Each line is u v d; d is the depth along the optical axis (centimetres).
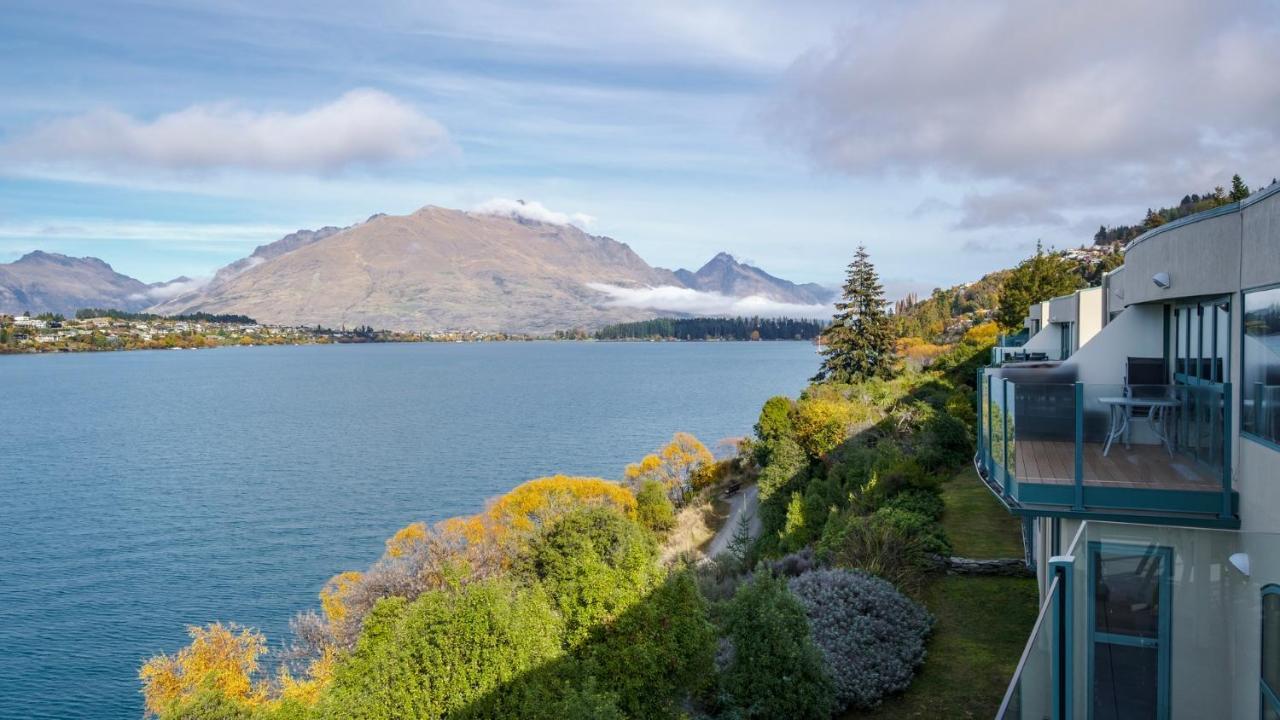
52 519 5097
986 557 1608
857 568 1491
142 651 3156
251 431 9288
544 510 3531
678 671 1226
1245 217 740
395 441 8256
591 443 7812
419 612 1206
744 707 1087
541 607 1309
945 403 3497
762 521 3241
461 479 6184
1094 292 1847
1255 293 712
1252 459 714
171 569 4069
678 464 4788
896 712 1076
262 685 2312
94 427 9781
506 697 1154
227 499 5600
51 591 3772
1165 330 1080
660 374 18300
